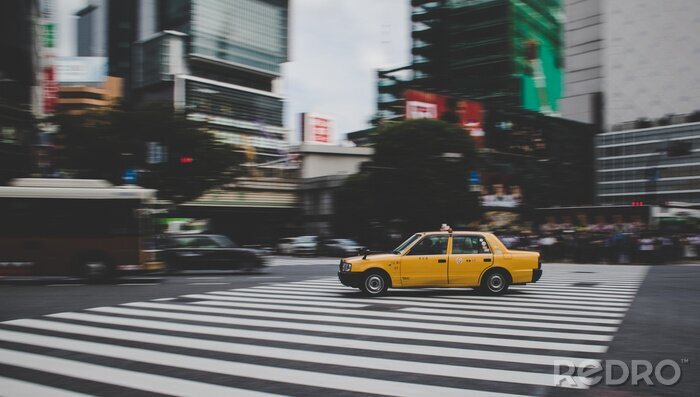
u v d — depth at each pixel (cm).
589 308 1014
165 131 2808
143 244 1625
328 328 793
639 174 9006
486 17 7400
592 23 10381
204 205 5712
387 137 3950
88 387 491
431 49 7819
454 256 1215
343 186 4434
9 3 2728
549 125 6075
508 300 1137
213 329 784
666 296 1216
